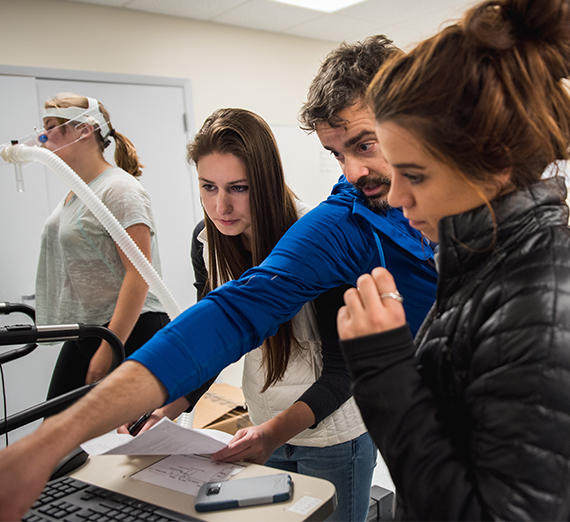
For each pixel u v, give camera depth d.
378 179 0.90
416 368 0.56
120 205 1.72
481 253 0.55
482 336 0.51
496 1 0.52
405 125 0.52
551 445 0.43
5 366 2.70
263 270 0.85
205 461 0.86
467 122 0.50
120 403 0.66
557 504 0.42
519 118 0.50
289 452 1.18
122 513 0.70
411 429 0.52
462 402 0.53
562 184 0.56
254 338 0.82
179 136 3.54
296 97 4.29
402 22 4.11
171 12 3.38
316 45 4.42
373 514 1.75
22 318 2.83
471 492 0.48
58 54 2.95
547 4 0.49
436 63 0.51
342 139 0.87
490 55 0.50
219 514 0.69
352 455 1.17
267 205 1.08
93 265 1.78
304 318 1.15
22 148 1.36
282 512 0.68
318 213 0.93
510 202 0.54
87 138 1.75
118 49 3.21
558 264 0.49
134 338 1.88
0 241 2.73
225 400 2.23
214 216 1.14
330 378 1.08
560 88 0.56
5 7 2.74
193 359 0.73
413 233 0.98
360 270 0.95
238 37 3.84
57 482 0.80
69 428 0.61
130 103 3.29
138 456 0.88
